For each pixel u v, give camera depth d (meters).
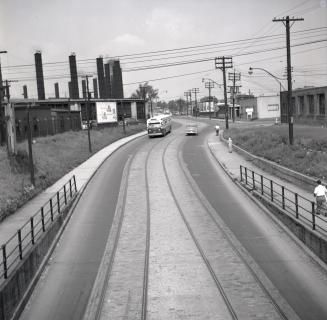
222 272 17.53
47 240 20.28
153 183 36.56
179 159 49.50
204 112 179.12
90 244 21.64
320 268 17.41
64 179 38.25
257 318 13.69
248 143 52.28
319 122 69.69
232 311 14.20
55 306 15.07
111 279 17.19
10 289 13.91
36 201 29.27
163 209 28.12
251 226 23.72
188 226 24.17
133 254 20.00
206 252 19.95
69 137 62.69
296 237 20.98
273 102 129.12
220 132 80.31
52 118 67.62
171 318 13.85
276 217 24.55
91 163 47.47
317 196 22.53
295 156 37.44
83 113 96.50
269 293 15.34
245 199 29.92
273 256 19.08
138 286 16.41
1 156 37.25
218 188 33.84
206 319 13.71
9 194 27.62
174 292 15.80
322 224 20.41
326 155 35.47
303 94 76.50
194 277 17.11
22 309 14.73
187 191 33.16
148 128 76.69
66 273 18.03
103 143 65.00
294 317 13.53
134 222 25.38
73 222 25.70
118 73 115.69
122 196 32.12
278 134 54.81
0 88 45.78
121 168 44.78
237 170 40.47
